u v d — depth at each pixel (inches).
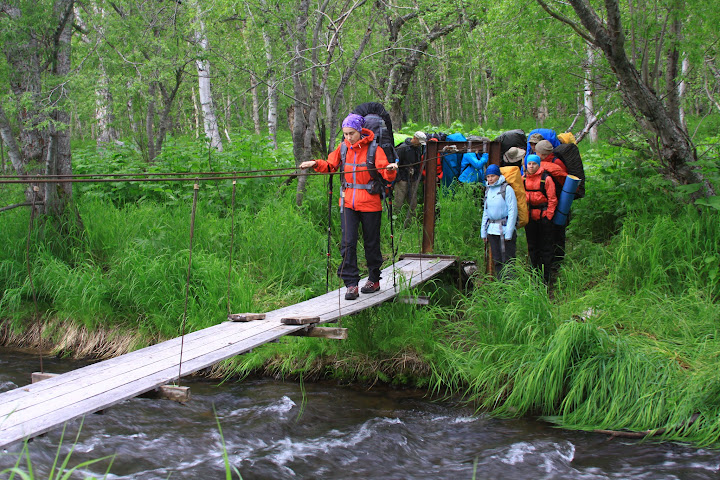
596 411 176.9
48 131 282.5
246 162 381.4
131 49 342.6
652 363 182.7
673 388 174.1
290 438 171.6
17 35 271.0
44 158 285.4
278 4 337.4
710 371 173.3
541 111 768.9
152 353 153.7
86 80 283.4
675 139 275.1
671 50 285.7
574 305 232.4
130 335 250.7
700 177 277.7
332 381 220.7
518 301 212.5
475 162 340.8
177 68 378.3
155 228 295.4
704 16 270.1
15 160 296.2
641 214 284.2
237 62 360.8
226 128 478.0
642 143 302.0
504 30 303.6
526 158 260.1
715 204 249.3
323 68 357.1
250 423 180.5
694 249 247.6
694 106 652.7
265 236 296.7
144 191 360.8
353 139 206.8
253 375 227.9
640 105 270.7
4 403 116.3
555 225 260.2
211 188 353.1
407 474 150.7
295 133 355.3
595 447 162.4
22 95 275.6
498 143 276.8
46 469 148.3
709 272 236.2
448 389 207.0
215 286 251.9
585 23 252.2
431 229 293.0
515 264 241.9
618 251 256.5
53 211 288.7
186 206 333.1
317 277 280.7
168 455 159.5
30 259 276.2
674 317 213.9
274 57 357.1
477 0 347.6
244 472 150.3
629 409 173.9
